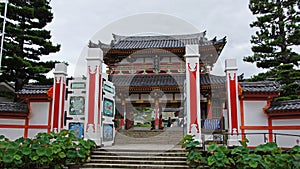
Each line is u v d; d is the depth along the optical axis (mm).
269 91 11555
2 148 7719
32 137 12391
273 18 17203
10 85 19094
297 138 10727
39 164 8219
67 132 9773
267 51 17000
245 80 17812
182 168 8953
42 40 17703
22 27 18312
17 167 7734
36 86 13242
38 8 18578
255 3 17953
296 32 15969
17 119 12656
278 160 7312
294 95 13766
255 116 11742
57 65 12766
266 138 11281
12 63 16516
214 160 7730
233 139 11375
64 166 8984
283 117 11258
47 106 12719
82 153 9164
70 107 12000
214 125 16469
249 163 7254
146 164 9453
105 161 9750
